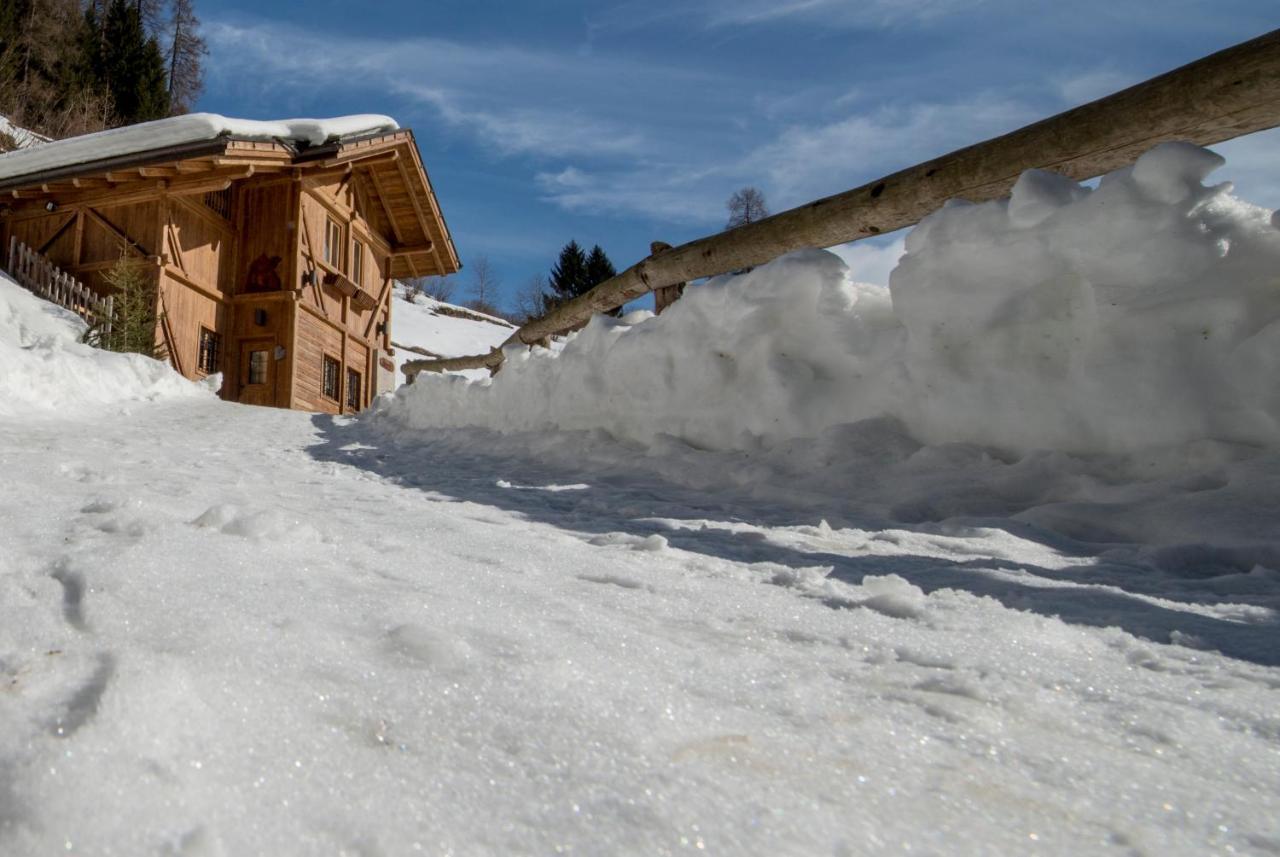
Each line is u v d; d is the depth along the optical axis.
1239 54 3.70
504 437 7.01
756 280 5.44
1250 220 3.58
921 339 4.55
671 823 0.89
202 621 1.34
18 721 0.94
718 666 1.42
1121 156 4.26
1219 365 3.52
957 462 4.05
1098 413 3.79
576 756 1.02
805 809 0.93
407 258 22.30
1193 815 0.98
